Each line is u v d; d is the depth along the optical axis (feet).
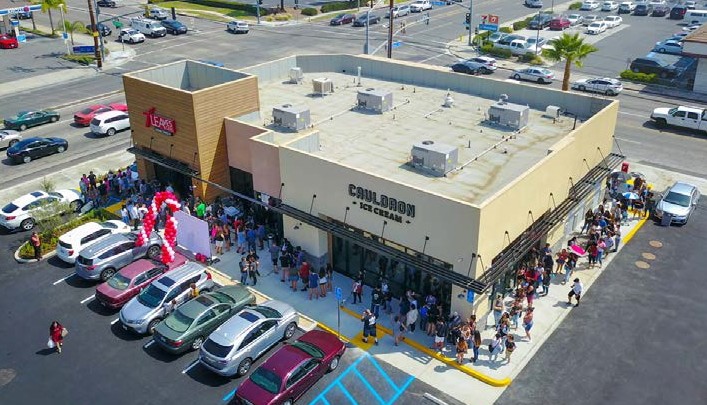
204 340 83.20
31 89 196.54
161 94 110.01
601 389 74.49
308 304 91.45
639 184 120.16
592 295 92.73
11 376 78.38
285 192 97.40
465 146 99.35
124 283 91.35
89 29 265.95
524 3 337.93
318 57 140.87
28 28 273.33
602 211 107.96
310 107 119.96
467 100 121.80
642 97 187.21
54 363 80.74
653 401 72.79
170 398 74.54
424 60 228.02
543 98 116.88
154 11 288.30
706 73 187.32
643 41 252.42
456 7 325.21
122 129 163.53
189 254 105.09
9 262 104.73
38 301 93.97
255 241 105.70
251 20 292.40
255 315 81.05
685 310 89.51
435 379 76.43
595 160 107.55
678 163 139.74
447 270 79.46
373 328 81.97
